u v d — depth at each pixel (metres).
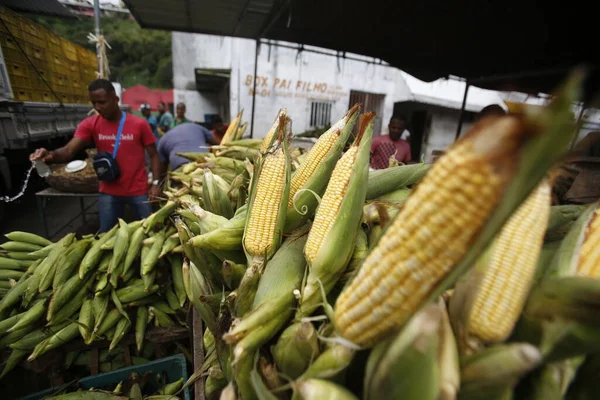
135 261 2.82
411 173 2.07
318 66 13.41
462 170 0.57
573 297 0.75
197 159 4.11
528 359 0.69
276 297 1.21
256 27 7.74
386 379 0.74
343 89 14.13
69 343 2.49
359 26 6.83
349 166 1.36
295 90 13.34
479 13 5.37
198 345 1.94
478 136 0.56
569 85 0.46
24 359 2.45
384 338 0.82
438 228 0.63
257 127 13.27
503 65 7.73
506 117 0.53
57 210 8.02
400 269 0.71
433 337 0.66
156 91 30.75
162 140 5.39
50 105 7.94
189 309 2.44
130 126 4.41
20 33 7.46
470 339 0.87
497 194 0.55
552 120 0.48
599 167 2.51
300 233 1.62
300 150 3.62
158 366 2.48
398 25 6.50
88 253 2.68
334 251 1.19
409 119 15.20
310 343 0.98
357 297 0.84
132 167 4.51
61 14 11.52
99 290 2.55
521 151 0.51
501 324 0.85
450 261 0.64
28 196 8.82
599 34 5.08
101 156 4.26
